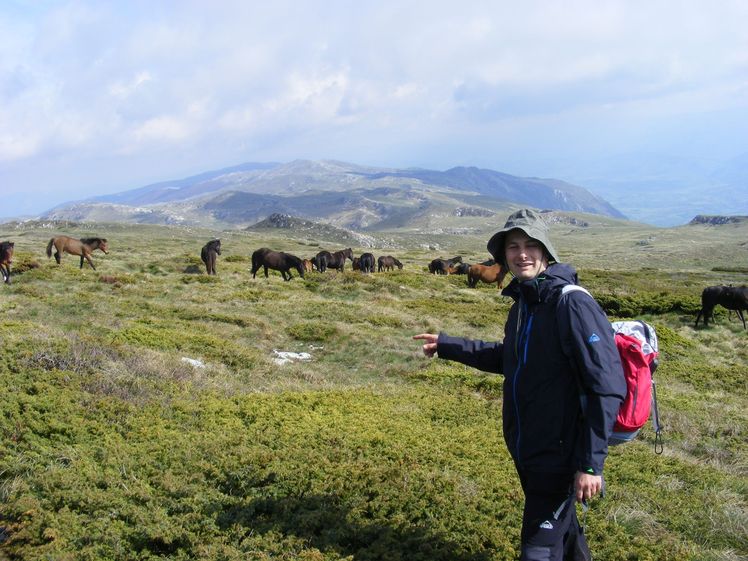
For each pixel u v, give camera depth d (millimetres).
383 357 17703
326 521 5605
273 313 22500
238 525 5457
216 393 9961
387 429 8711
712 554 5375
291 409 9383
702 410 13031
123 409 8250
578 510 6238
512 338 3951
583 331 3541
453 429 9234
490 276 36656
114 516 5551
